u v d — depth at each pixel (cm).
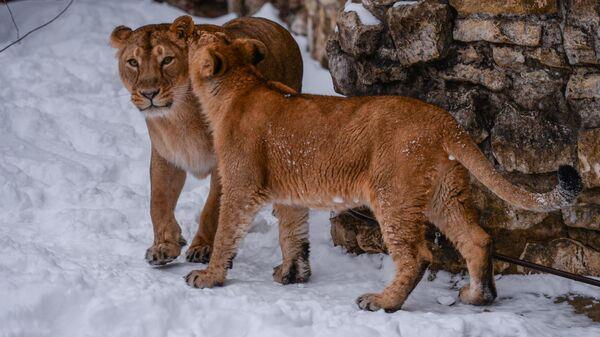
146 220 1348
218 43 1115
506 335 925
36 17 2020
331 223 1266
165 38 1186
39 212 1353
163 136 1208
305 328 934
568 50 1077
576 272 1105
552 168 1104
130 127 1673
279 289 1085
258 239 1296
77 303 980
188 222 1353
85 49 1895
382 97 1020
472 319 943
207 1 2130
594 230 1093
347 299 1043
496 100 1142
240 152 1067
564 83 1097
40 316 955
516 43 1112
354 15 1217
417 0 1167
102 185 1446
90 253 1203
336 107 1031
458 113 1153
